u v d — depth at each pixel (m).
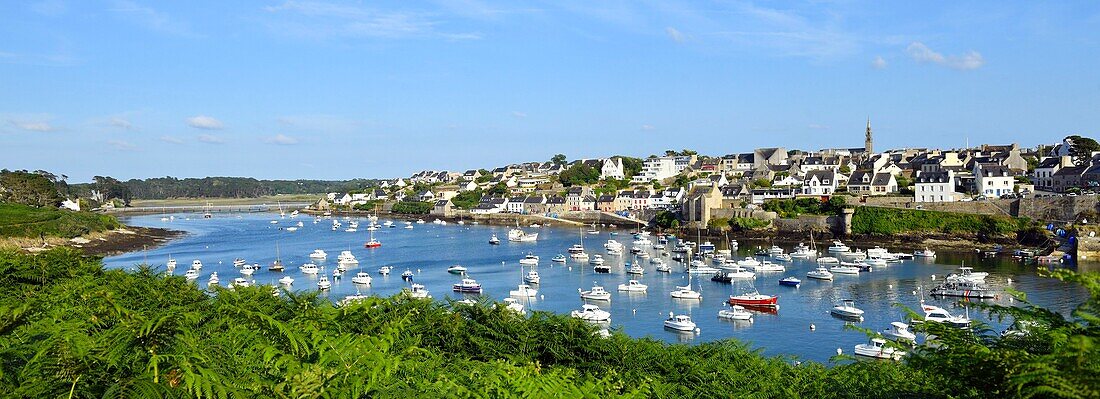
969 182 143.75
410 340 18.88
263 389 11.09
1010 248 109.75
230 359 11.88
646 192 194.25
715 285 81.62
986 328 11.83
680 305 69.75
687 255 110.38
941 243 117.94
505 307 25.61
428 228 178.62
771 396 21.89
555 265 101.38
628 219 173.62
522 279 86.44
